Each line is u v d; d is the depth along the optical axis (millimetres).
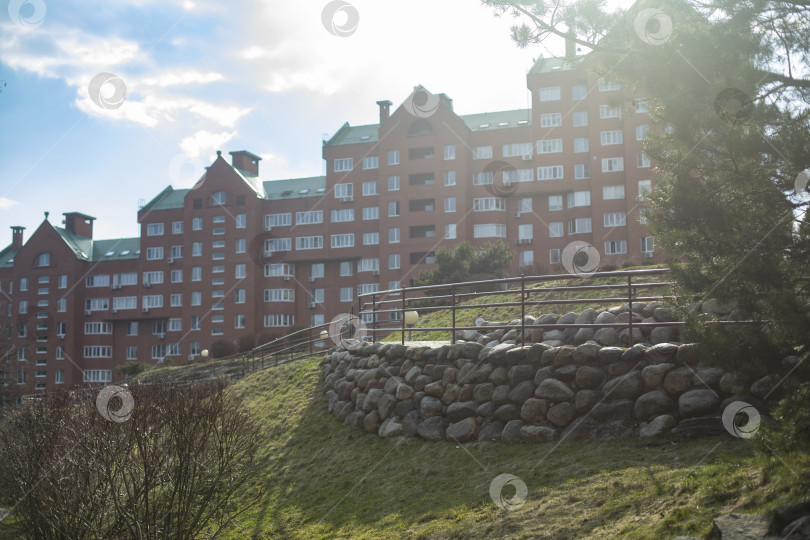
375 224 58000
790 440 5668
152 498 9859
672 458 7945
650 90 7332
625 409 9484
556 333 13508
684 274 6684
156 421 10609
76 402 11812
